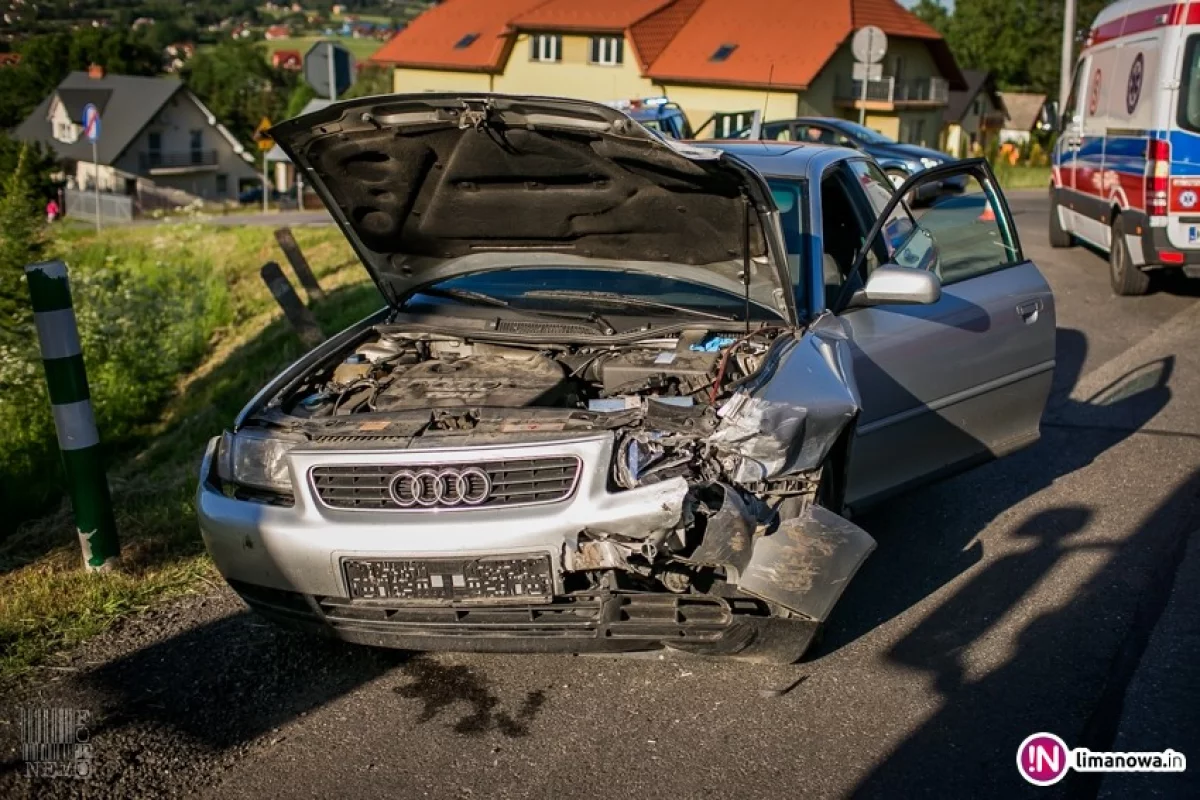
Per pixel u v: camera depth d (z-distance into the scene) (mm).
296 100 84625
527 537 3730
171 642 4625
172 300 14641
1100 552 5387
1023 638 4531
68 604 4941
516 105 4102
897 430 5172
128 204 55312
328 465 3939
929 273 4879
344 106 4281
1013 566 5254
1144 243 11211
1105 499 6109
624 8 49344
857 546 3840
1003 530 5703
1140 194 11273
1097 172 12883
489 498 3807
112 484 7270
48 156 48625
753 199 4293
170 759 3775
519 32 50719
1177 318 10883
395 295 5414
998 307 5695
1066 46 23625
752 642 3941
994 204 6016
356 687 4238
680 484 3674
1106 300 11875
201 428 9344
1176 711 3947
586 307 5004
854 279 5121
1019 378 5824
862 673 4273
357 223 5008
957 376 5461
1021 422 5941
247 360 11742
